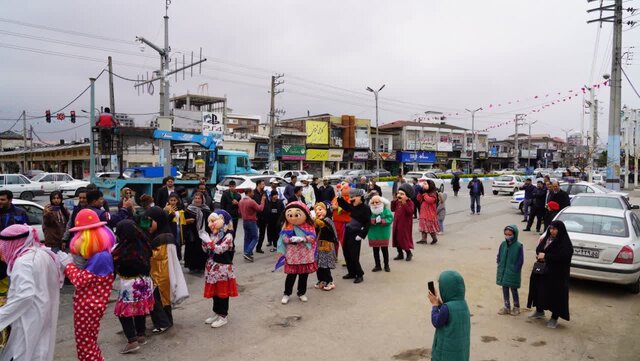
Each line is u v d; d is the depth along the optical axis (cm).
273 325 588
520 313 645
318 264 739
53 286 391
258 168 4509
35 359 368
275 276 840
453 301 352
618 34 1919
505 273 632
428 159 6044
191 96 4909
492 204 2319
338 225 895
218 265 575
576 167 4422
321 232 743
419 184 1606
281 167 4697
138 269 488
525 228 1457
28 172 3925
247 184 1641
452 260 984
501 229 1452
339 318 616
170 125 1977
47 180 2630
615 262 718
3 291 403
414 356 497
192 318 612
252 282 797
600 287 794
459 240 1244
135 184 1577
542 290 595
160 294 552
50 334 385
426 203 1176
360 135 5281
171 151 1866
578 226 809
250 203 941
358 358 491
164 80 2312
